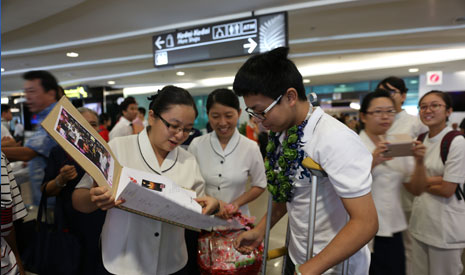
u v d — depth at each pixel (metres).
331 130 0.82
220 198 1.74
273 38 3.24
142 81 9.65
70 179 1.48
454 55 6.87
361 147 0.79
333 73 8.32
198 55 3.57
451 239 1.59
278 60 0.84
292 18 4.22
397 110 2.01
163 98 1.09
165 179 1.09
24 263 1.36
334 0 3.51
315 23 4.45
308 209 0.97
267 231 1.14
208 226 1.07
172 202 0.90
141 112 5.76
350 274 1.02
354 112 10.12
